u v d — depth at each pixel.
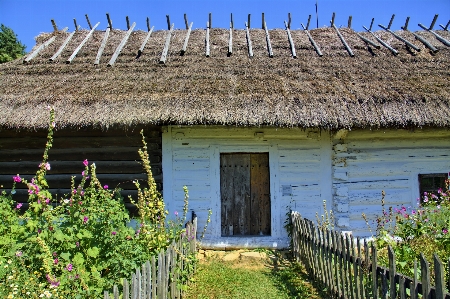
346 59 8.12
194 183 6.78
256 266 5.89
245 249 6.59
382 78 7.29
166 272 3.97
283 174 6.82
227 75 7.34
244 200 6.88
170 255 4.16
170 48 8.60
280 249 6.59
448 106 6.48
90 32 9.50
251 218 6.87
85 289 3.41
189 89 6.75
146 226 4.48
